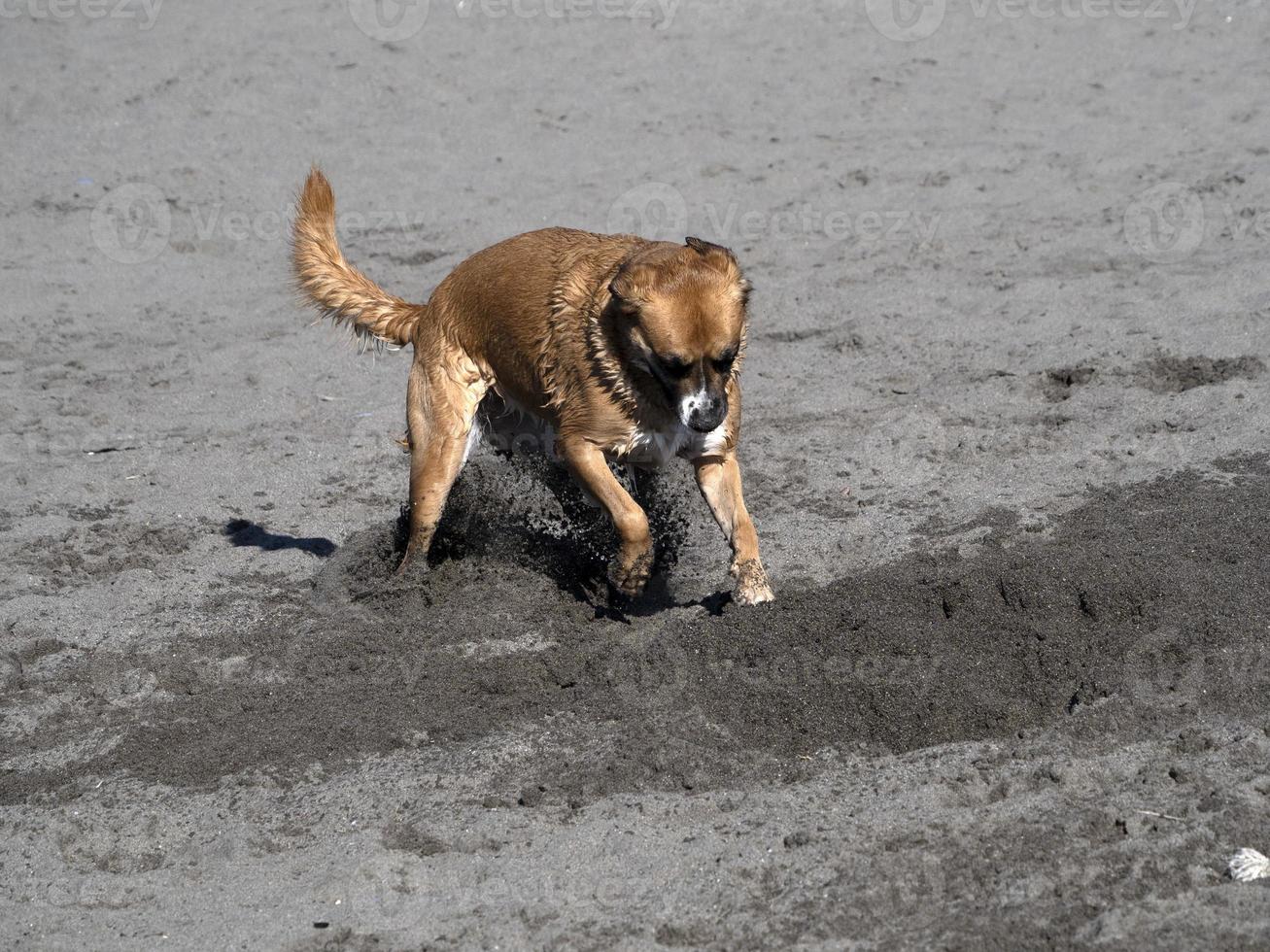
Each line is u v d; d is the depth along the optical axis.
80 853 8.26
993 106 24.23
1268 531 10.39
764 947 6.70
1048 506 11.65
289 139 23.95
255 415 15.20
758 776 8.33
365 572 11.39
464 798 8.36
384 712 9.40
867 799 7.85
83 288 19.02
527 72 26.56
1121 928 6.46
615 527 10.14
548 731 8.97
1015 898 6.81
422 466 10.95
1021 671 8.86
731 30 28.41
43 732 9.62
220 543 12.39
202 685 10.06
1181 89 24.38
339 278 11.74
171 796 8.72
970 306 16.75
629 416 9.97
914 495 12.22
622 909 7.12
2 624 10.98
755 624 9.45
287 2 29.70
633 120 24.39
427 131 24.17
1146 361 14.43
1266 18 27.44
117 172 22.77
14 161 23.27
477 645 10.19
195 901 7.60
